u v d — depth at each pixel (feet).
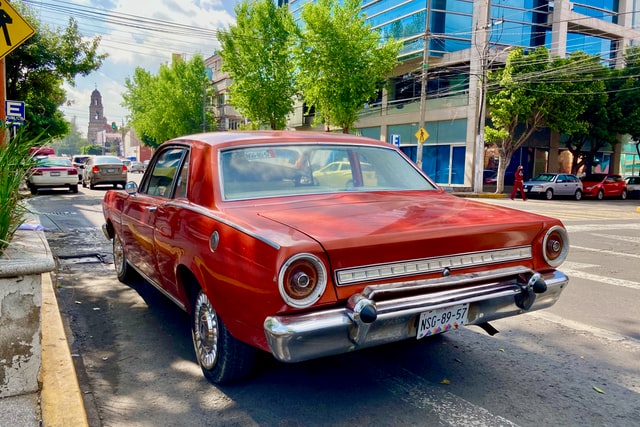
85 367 12.52
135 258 16.35
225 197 11.15
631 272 24.04
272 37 104.63
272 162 12.34
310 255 8.33
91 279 20.86
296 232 8.88
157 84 172.14
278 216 9.95
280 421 9.93
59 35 75.46
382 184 13.60
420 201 12.10
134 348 13.73
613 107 94.43
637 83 95.25
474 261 9.99
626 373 12.48
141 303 17.66
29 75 75.92
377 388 11.35
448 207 11.48
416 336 9.39
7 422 8.77
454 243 9.68
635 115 93.76
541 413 10.36
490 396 11.07
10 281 9.39
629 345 14.42
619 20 107.86
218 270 9.79
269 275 8.41
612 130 96.48
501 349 13.91
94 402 10.73
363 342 8.84
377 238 8.81
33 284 9.61
